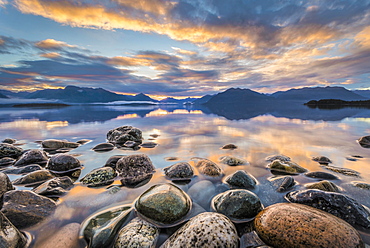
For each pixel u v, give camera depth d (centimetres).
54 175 505
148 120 1995
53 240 261
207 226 251
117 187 430
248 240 264
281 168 526
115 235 265
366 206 336
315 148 779
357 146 809
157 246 256
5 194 325
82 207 346
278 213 281
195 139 987
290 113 2841
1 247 222
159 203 313
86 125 1578
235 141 925
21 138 1026
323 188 380
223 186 435
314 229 243
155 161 627
